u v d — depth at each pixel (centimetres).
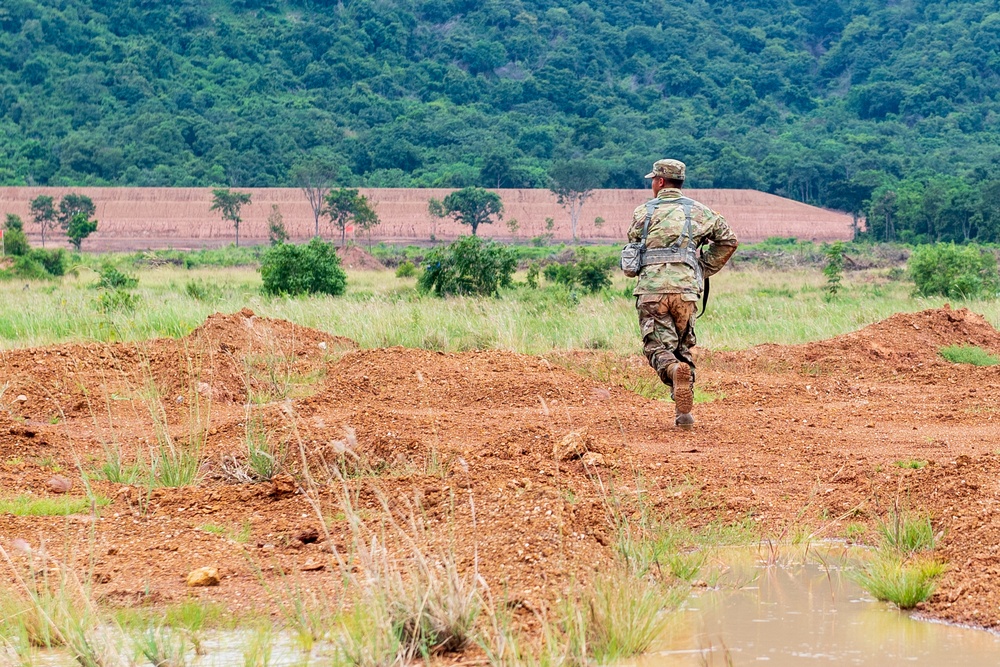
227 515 1159
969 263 5388
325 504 1160
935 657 734
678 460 1336
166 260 13125
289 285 5225
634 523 1041
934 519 1037
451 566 795
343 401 1855
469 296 4941
